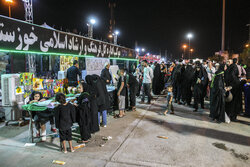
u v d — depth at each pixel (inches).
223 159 141.8
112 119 241.4
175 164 133.4
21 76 216.7
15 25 233.5
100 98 198.1
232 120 241.8
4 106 208.4
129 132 194.2
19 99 214.1
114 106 272.2
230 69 249.8
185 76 316.2
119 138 178.5
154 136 184.4
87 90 178.4
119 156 143.0
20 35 240.8
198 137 183.5
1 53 275.1
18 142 167.8
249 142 172.9
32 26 259.4
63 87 275.6
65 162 135.4
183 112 277.7
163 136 184.1
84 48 392.8
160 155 146.0
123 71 244.7
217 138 181.6
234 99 237.8
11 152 150.2
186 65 344.5
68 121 147.8
